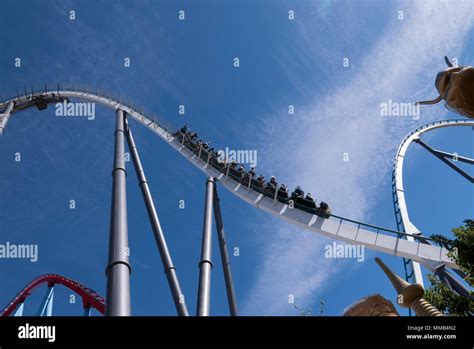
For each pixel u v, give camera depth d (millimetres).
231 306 17812
